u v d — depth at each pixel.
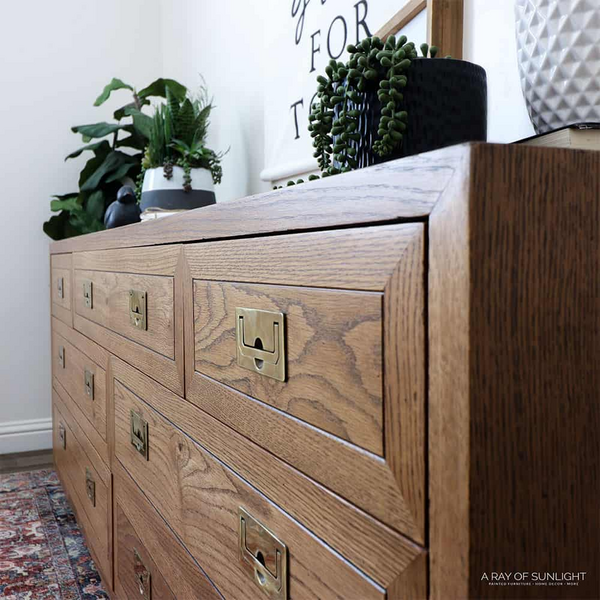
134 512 0.95
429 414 0.32
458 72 0.57
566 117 0.57
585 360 0.32
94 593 1.36
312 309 0.43
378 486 0.36
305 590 0.45
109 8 2.52
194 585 0.69
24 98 2.41
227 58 1.84
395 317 0.35
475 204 0.29
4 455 2.40
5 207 2.40
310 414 0.44
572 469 0.32
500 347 0.30
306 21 1.28
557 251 0.31
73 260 1.49
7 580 1.41
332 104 0.62
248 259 0.54
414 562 0.33
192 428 0.69
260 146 1.61
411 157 0.33
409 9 0.90
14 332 2.44
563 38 0.55
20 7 2.39
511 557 0.30
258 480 0.53
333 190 0.41
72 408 1.56
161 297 0.80
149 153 1.51
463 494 0.30
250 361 0.54
